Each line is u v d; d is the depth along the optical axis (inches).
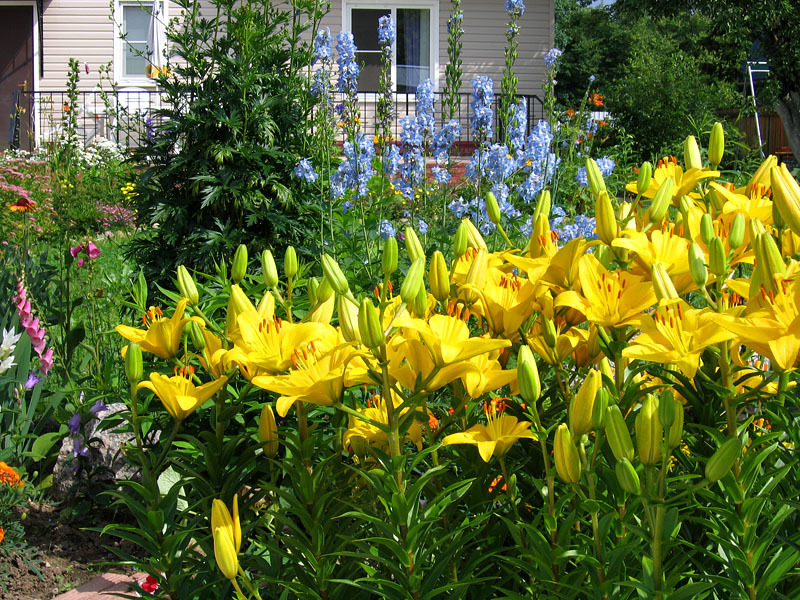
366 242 168.1
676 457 58.6
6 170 404.5
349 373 55.8
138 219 194.7
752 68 593.6
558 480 62.9
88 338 187.0
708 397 60.2
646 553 55.2
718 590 57.3
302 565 64.4
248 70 193.5
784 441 64.5
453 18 189.3
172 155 196.5
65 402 156.3
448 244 172.6
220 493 65.9
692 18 935.7
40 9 602.2
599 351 62.4
